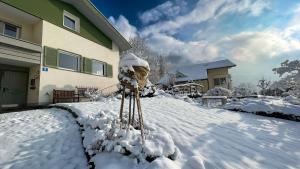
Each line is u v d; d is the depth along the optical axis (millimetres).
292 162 2629
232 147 3043
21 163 2613
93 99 9672
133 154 2334
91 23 11711
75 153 2904
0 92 7770
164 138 2590
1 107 7699
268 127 4664
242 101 7531
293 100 8242
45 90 8305
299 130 4523
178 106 6758
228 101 8805
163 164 2057
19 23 8617
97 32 12148
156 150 2307
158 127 3850
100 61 12156
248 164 2473
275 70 10625
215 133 3729
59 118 5172
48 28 8812
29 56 7699
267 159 2670
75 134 3775
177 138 3271
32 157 2785
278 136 3881
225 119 5199
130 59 2791
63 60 9609
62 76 9234
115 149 2414
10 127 4254
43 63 8320
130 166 2188
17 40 7059
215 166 2346
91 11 10828
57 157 2779
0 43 6668
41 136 3662
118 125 3154
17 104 8234
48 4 8977
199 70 30375
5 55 6812
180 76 30484
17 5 7621
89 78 11031
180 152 2605
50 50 8719
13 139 3473
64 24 10023
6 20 8141
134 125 3445
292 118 5605
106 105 6719
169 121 4445
